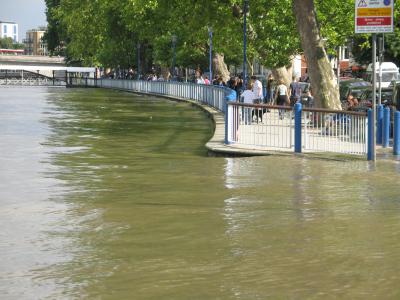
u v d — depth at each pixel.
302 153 20.11
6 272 8.66
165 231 10.84
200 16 45.12
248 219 11.63
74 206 12.90
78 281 8.29
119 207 12.77
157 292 7.88
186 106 52.41
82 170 17.80
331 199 13.39
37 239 10.35
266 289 7.95
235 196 13.81
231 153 20.64
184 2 44.94
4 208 12.72
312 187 14.77
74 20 104.62
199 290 7.93
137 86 85.56
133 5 68.31
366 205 12.77
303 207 12.63
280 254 9.41
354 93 36.38
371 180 15.59
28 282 8.27
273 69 44.69
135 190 14.63
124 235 10.59
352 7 41.84
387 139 21.55
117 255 9.44
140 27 73.00
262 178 16.08
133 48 93.56
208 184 15.33
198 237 10.42
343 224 11.20
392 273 8.51
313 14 29.45
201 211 12.34
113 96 72.81
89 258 9.30
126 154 21.52
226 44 58.66
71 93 82.25
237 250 9.65
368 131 18.70
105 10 90.31
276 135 21.09
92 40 104.00
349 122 19.42
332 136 19.86
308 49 29.50
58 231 10.88
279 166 18.00
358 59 62.53
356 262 8.99
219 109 42.03
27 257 9.35
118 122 35.75
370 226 11.05
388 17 17.55
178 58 72.81
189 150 22.83
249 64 60.56
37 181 15.92
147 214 12.12
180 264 8.98
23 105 53.00
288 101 35.75
